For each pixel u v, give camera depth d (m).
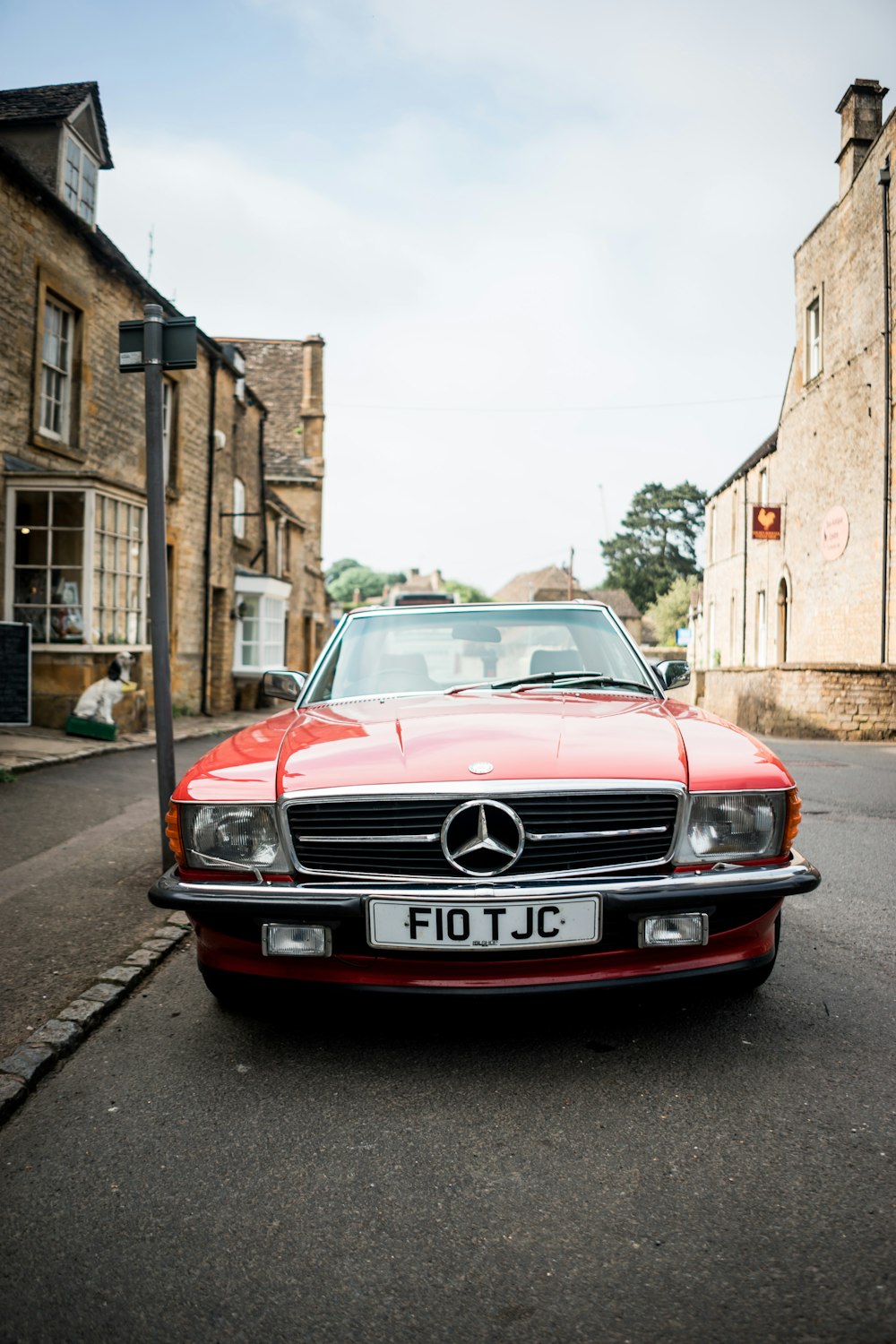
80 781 8.48
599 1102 2.65
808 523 21.28
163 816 5.25
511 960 2.80
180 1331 1.78
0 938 4.24
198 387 17.27
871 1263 1.93
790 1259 1.95
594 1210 2.14
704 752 3.10
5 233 11.09
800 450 21.89
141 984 3.74
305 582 29.77
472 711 3.51
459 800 2.86
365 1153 2.41
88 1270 1.97
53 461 12.34
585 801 2.87
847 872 5.53
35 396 11.82
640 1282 1.89
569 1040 3.08
